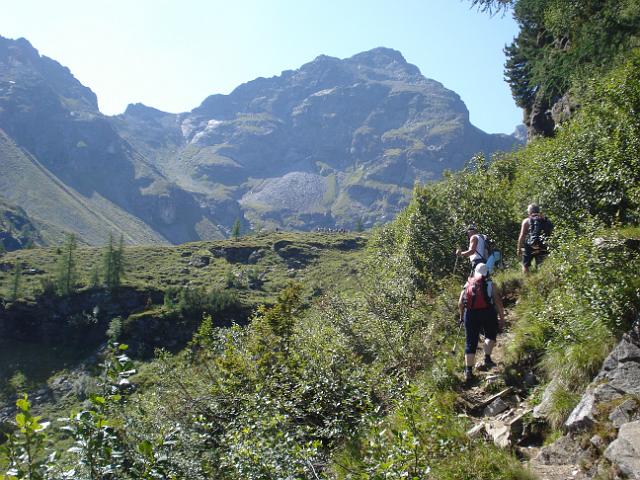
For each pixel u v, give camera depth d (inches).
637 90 462.9
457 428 239.9
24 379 2824.8
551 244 378.6
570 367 242.4
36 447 165.6
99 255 4628.4
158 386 392.2
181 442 281.1
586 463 187.9
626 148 432.8
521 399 259.8
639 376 207.2
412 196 600.7
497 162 753.6
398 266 546.6
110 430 185.2
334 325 443.2
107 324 3299.7
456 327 363.3
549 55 753.0
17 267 3673.7
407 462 192.7
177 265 4175.7
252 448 242.2
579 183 452.1
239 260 4286.4
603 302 241.8
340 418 292.5
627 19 636.1
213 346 434.6
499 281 411.2
